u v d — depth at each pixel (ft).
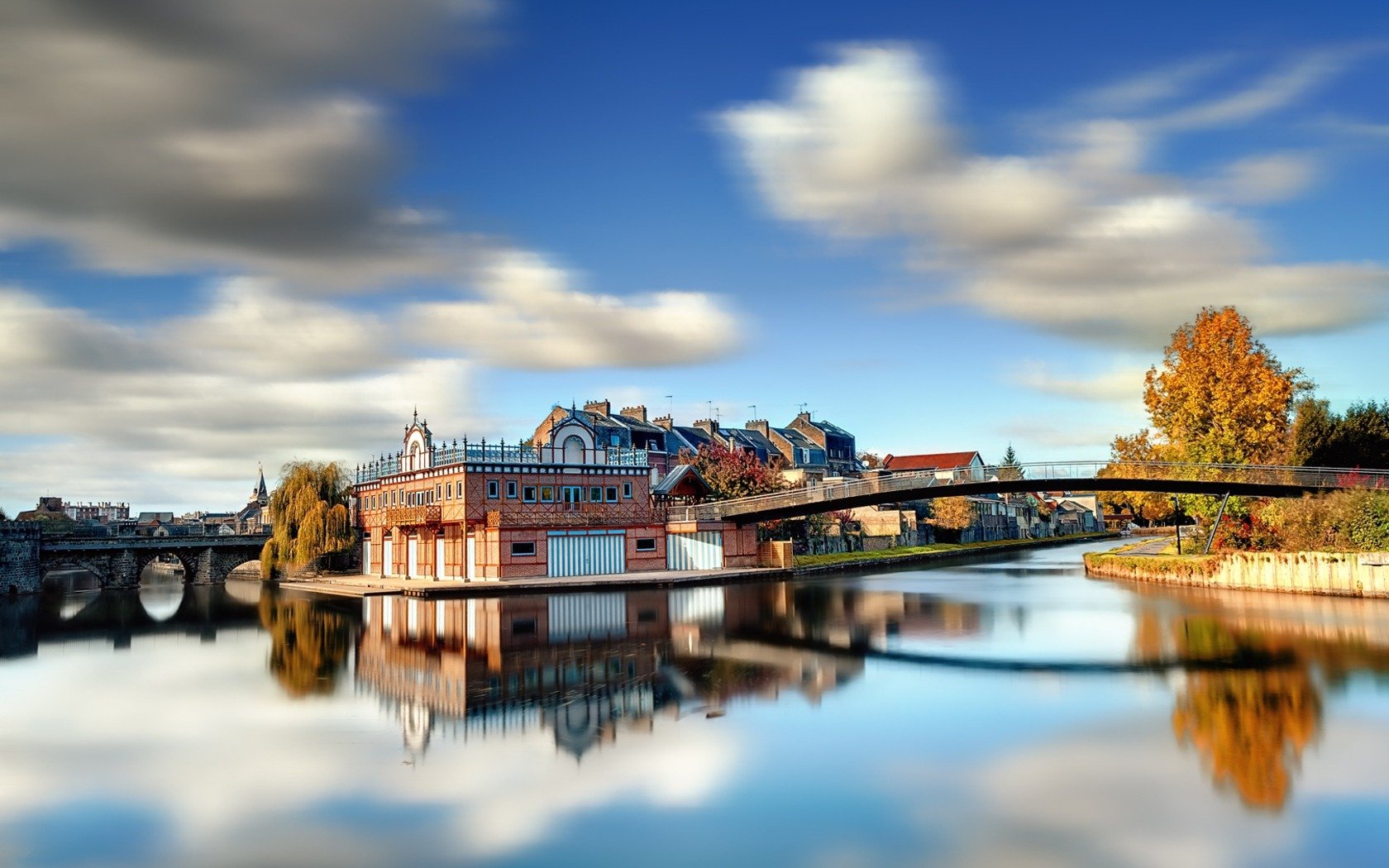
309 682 100.63
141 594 232.53
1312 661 100.17
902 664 104.73
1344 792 60.54
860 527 346.13
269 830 56.59
